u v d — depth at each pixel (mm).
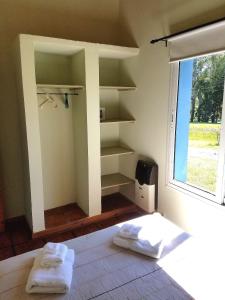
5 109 2814
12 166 2969
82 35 3127
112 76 3393
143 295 1374
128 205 3340
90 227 2957
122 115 3467
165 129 2734
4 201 2990
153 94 2840
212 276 1514
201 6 2162
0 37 2658
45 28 2885
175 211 2748
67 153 3213
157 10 2625
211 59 2213
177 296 1364
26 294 1382
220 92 2170
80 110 2896
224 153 2160
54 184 3201
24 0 2721
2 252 2488
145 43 2855
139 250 1722
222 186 2229
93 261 1656
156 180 2965
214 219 2311
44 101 2936
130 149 3393
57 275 1439
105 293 1388
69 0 2967
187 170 2617
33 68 2379
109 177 3541
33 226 2676
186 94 2500
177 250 1753
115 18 3305
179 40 2373
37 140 2533
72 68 3002
